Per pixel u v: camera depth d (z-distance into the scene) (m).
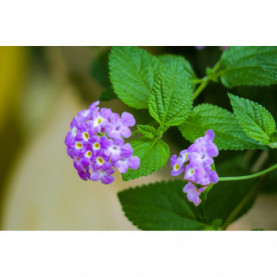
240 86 0.28
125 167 0.23
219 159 0.30
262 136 0.24
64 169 0.40
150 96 0.25
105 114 0.23
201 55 0.33
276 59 0.26
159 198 0.27
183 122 0.25
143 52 0.26
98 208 0.38
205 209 0.28
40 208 0.38
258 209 0.37
